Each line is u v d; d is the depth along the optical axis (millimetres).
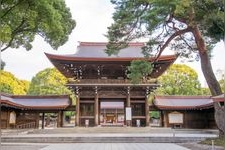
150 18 22859
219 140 25328
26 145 27812
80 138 32312
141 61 27688
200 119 50438
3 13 22266
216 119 25859
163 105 50062
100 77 50719
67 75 53531
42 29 26109
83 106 49375
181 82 71750
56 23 24547
